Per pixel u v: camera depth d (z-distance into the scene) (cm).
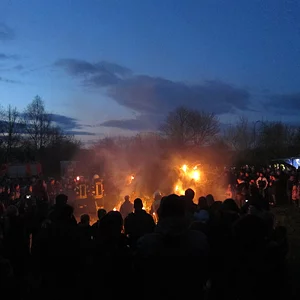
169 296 338
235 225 390
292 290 648
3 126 6112
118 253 489
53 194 2081
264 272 365
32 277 623
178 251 341
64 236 473
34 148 6931
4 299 440
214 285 435
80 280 479
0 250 624
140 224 665
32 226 814
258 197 735
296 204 2039
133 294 455
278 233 545
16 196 1908
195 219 671
